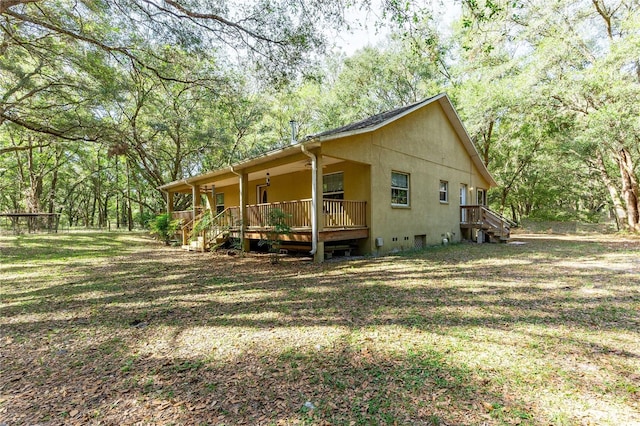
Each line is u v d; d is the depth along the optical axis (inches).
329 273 289.6
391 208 432.5
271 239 389.7
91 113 594.6
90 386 108.0
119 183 1181.1
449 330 148.5
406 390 100.4
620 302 186.7
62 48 412.2
